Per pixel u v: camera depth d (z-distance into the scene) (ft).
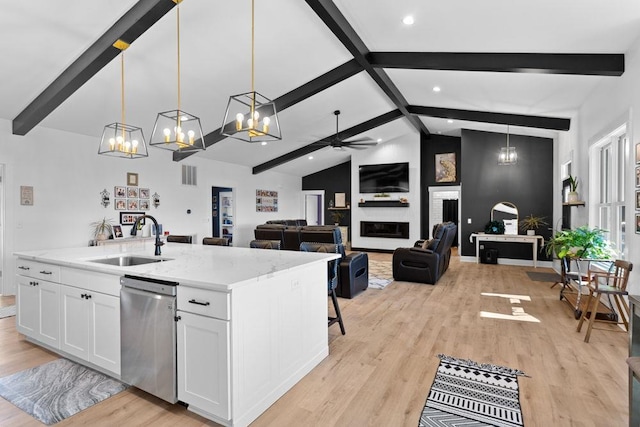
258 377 6.75
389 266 23.81
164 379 6.88
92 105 15.66
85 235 18.58
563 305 14.16
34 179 16.53
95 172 19.08
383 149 31.68
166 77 14.42
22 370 8.40
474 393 7.41
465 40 12.17
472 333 11.00
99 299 7.95
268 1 11.00
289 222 32.37
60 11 10.02
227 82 15.70
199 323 6.40
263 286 6.93
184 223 24.64
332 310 13.53
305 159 33.58
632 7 8.91
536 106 17.56
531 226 23.82
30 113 14.47
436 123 27.09
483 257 24.99
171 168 23.68
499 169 25.13
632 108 10.78
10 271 15.71
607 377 8.07
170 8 10.05
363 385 7.80
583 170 16.26
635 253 10.56
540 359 9.07
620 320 11.81
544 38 11.13
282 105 17.76
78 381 7.89
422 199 32.48
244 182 31.01
